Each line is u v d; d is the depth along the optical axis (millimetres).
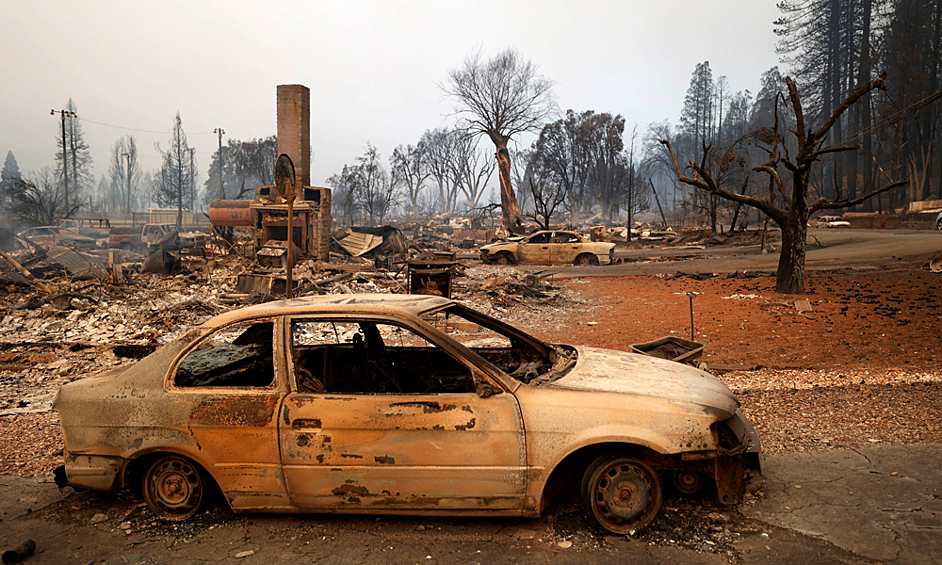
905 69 59625
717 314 13258
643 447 3416
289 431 3428
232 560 3209
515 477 3314
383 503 3432
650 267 26281
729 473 3445
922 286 15547
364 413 3373
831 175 81438
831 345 9461
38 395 7199
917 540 3164
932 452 4422
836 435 4918
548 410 3312
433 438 3332
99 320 12711
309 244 27266
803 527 3371
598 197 104312
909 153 61812
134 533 3576
